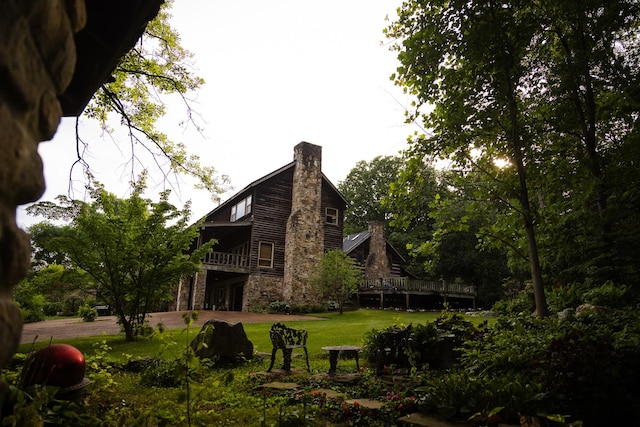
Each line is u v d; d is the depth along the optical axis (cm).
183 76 998
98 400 459
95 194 1048
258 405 489
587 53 1018
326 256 2248
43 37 115
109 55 289
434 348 712
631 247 927
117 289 1115
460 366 648
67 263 1129
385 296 2789
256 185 2486
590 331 523
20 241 112
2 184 102
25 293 1098
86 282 1129
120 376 658
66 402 296
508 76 883
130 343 1083
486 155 1021
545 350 462
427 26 915
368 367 755
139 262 1109
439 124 984
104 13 268
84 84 308
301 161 2558
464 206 3216
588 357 400
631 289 885
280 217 2531
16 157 106
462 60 931
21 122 109
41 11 110
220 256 2328
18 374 346
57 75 127
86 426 304
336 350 668
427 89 953
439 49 912
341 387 583
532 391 376
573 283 1043
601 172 1022
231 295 2667
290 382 616
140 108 1018
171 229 1156
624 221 976
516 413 360
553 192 1097
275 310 2222
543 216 1063
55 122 129
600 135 1151
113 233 1070
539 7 927
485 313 2044
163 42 970
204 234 2556
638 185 941
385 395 524
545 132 1031
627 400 379
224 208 2938
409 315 2083
